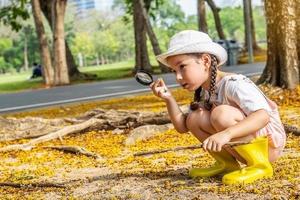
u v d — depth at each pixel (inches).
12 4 805.2
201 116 120.0
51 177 150.6
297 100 279.7
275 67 299.1
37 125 232.2
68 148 189.5
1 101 496.1
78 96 487.5
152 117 223.1
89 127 228.2
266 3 301.3
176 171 142.1
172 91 441.4
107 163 166.4
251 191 115.6
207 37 121.3
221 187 119.4
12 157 191.3
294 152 160.1
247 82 118.4
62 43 681.0
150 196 119.4
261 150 121.3
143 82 127.0
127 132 222.7
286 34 294.2
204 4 878.4
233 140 119.4
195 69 119.7
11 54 2214.6
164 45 2151.8
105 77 766.5
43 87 669.3
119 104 371.9
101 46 2359.7
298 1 295.7
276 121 121.9
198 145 178.2
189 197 116.5
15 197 129.6
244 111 116.6
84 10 2391.7
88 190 130.7
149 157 171.0
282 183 120.3
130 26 2369.6
